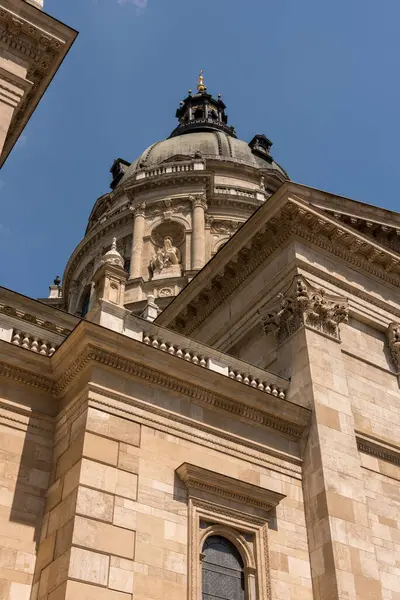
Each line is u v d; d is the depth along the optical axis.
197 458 19.72
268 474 20.91
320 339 24.34
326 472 20.92
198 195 56.66
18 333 20.38
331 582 18.95
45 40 24.33
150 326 21.42
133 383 19.72
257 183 64.25
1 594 16.09
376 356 26.31
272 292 26.48
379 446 23.45
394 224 30.02
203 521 18.80
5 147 25.20
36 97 25.05
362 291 27.30
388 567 20.72
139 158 69.44
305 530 20.45
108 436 18.23
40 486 18.17
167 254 53.91
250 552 19.09
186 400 20.58
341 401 23.17
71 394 19.42
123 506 17.34
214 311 29.91
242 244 28.06
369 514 21.48
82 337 19.05
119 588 16.06
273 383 23.39
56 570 15.98
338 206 28.44
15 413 18.88
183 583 17.22
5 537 16.89
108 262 22.05
